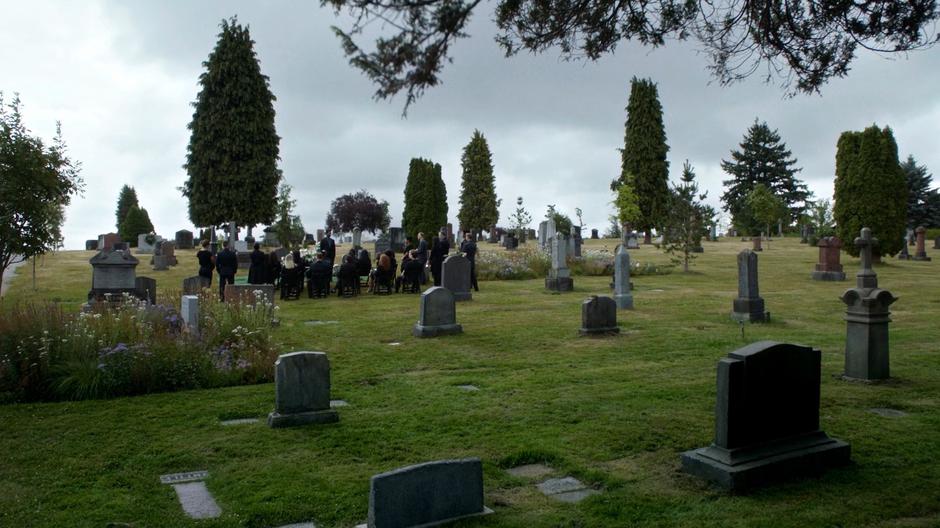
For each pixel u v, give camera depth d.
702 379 11.12
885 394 9.88
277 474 6.94
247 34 42.53
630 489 6.42
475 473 5.88
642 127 58.38
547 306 21.38
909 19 8.08
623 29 8.98
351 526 5.72
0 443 8.04
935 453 7.32
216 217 42.44
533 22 8.40
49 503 6.24
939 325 16.67
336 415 8.89
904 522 5.64
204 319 13.60
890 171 34.09
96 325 11.78
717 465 6.51
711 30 9.17
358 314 19.72
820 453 6.81
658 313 19.59
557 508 6.03
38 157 14.23
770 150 81.88
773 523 5.60
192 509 6.14
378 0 5.57
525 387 10.71
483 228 73.44
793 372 6.94
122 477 6.93
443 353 13.80
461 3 5.71
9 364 10.27
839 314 19.25
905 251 37.56
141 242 44.78
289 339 15.48
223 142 41.88
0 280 14.55
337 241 62.62
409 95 5.88
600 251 38.88
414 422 8.77
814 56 8.95
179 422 8.92
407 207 62.91
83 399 10.19
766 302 22.00
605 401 9.71
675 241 34.34
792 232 76.00
